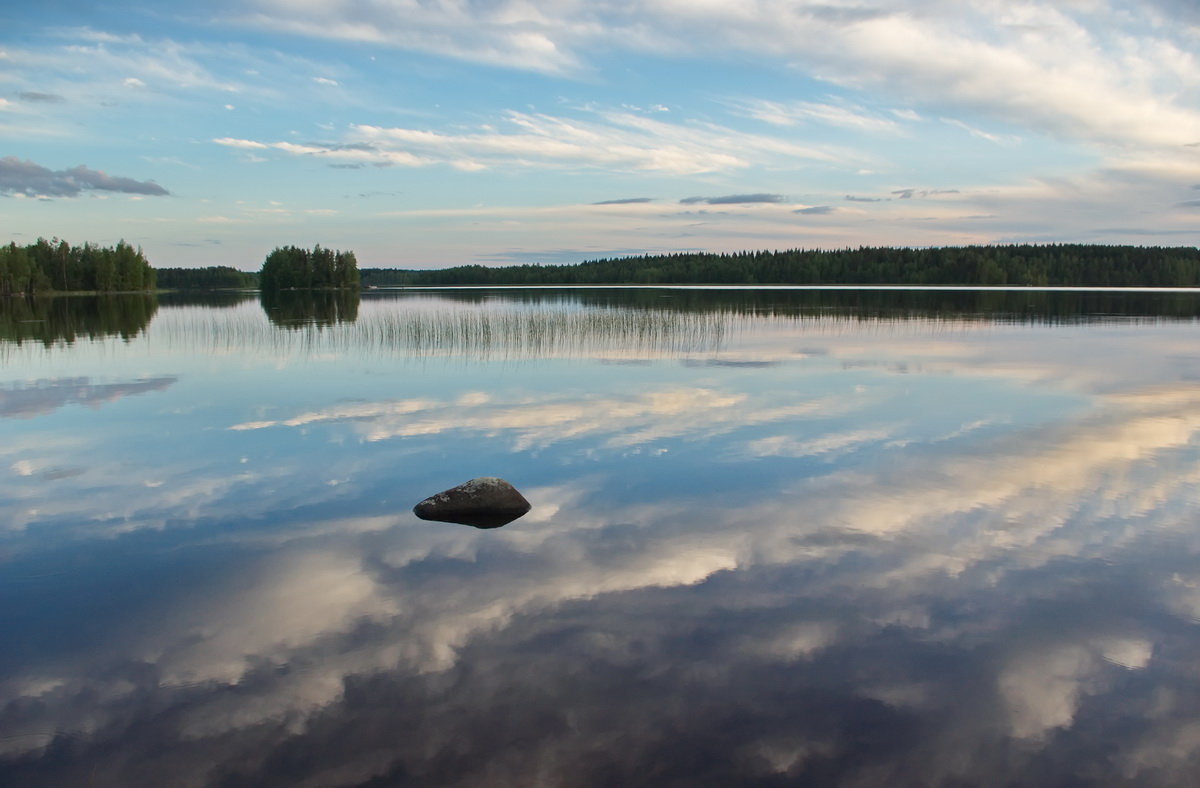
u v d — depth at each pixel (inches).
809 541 230.1
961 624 179.0
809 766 130.2
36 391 501.4
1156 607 187.5
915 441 353.4
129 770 129.6
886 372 584.4
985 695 150.8
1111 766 130.8
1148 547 224.4
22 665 162.4
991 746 135.7
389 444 351.6
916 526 241.9
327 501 269.4
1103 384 521.3
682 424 393.1
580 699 149.0
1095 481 288.7
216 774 128.5
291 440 359.6
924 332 956.0
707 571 208.7
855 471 304.3
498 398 473.1
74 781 127.0
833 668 160.1
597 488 283.6
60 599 193.3
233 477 298.5
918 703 148.2
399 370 601.3
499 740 136.8
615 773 128.2
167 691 152.6
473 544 228.8
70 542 231.1
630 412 426.0
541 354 709.3
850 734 138.8
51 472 305.7
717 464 315.6
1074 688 153.4
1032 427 382.6
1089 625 178.5
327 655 165.5
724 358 676.7
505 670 159.2
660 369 603.8
